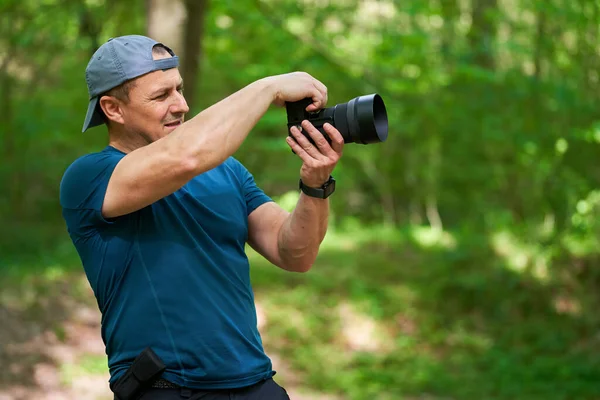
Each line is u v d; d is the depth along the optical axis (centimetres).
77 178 203
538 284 1065
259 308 1002
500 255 1155
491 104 1130
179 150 189
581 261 1090
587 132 965
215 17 940
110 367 211
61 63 1238
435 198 1597
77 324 846
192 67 670
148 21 663
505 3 1181
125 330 204
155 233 204
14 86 1208
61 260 1047
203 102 1198
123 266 203
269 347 916
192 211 210
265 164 1321
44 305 859
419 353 933
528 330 973
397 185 1659
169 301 201
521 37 1090
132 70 201
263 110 195
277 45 1020
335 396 800
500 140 1173
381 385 829
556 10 985
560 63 1061
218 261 209
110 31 1120
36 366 726
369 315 1020
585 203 1078
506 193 1335
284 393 217
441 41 1117
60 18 1093
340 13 1088
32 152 1268
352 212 1702
